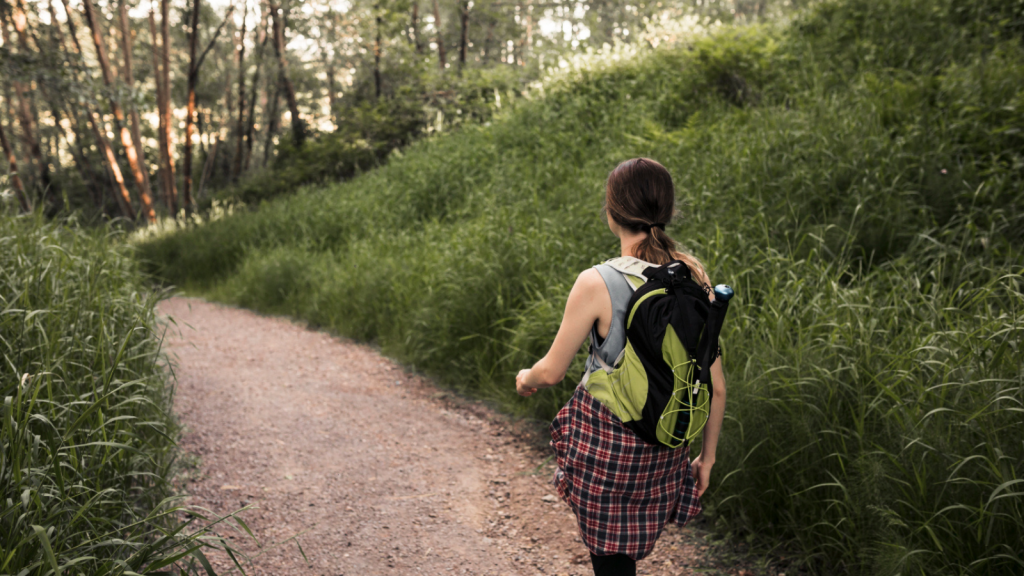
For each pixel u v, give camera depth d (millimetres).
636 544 1541
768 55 7566
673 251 1580
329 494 2977
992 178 4055
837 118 5223
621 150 6980
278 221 9992
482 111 12188
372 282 6336
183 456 3188
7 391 1978
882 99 5418
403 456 3473
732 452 2518
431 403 4371
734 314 3324
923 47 6531
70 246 3521
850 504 2141
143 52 22766
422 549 2516
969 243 3598
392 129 13117
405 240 7277
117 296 3203
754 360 2785
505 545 2561
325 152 13680
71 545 1707
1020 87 4766
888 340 2754
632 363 1445
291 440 3641
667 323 1428
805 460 2352
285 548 2467
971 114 4773
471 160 8867
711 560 2383
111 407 2158
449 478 3201
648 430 1447
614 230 1638
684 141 6230
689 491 1652
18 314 2352
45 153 30156
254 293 8078
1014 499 1785
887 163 4426
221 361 5363
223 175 29938
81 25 18344
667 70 8734
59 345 2387
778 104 6738
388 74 15383
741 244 3973
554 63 11234
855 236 3857
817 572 2258
